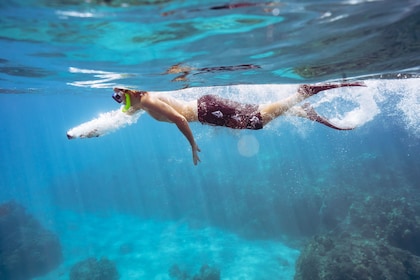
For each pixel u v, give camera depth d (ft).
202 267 58.18
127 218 103.55
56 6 11.93
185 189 108.37
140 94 15.38
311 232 69.56
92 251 78.02
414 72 28.14
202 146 162.09
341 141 185.37
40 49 18.53
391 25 14.90
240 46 17.57
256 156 133.08
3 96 114.83
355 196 67.41
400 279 37.96
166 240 79.00
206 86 28.84
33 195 158.20
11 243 67.46
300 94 17.60
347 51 19.12
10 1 11.44
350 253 42.47
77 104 199.52
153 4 11.78
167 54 19.02
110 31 14.97
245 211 81.92
